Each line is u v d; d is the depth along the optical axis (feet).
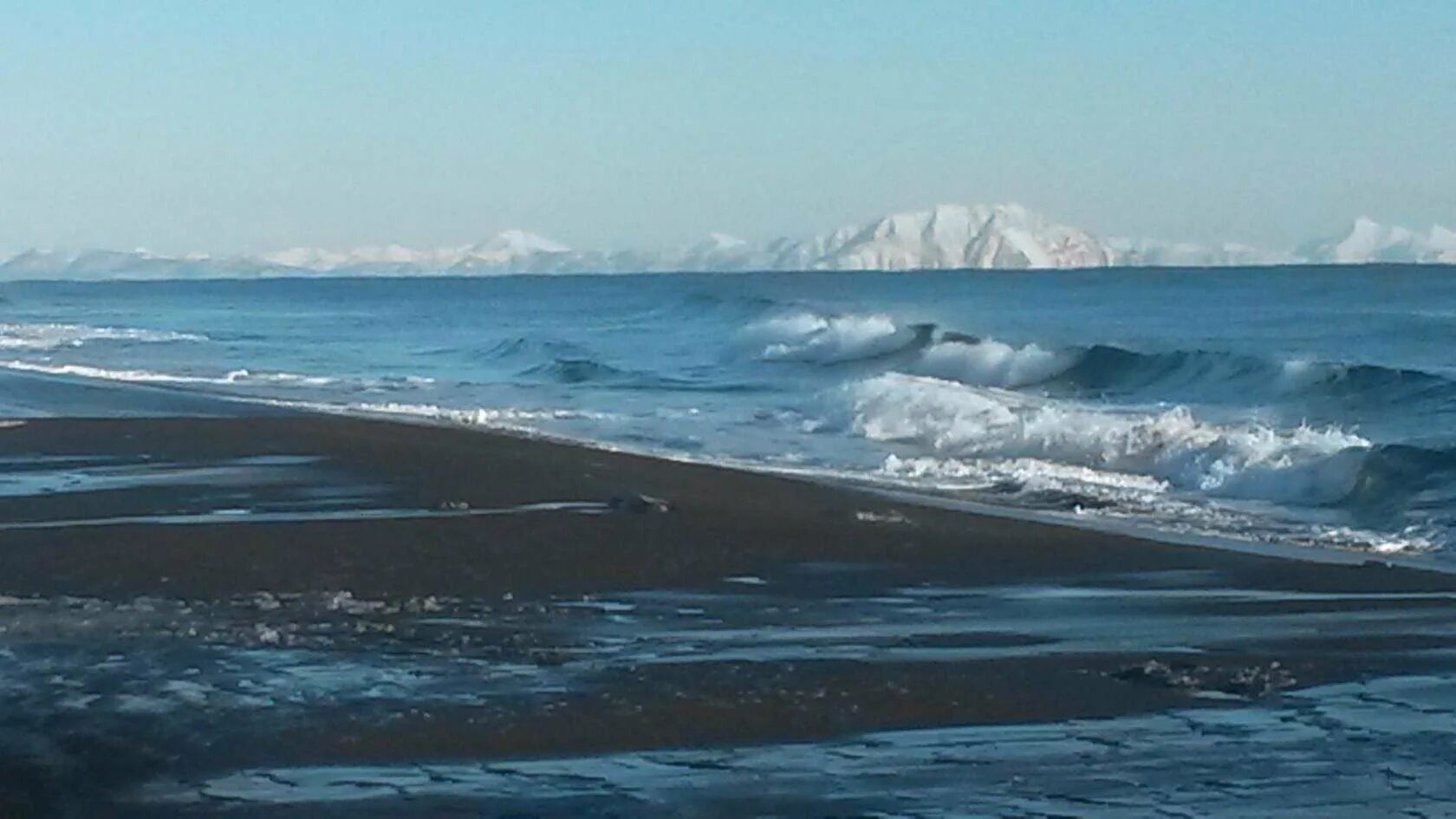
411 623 43.47
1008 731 33.50
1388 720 34.12
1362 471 71.67
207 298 568.41
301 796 29.22
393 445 84.64
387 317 339.57
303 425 93.97
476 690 36.32
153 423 94.79
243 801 28.99
